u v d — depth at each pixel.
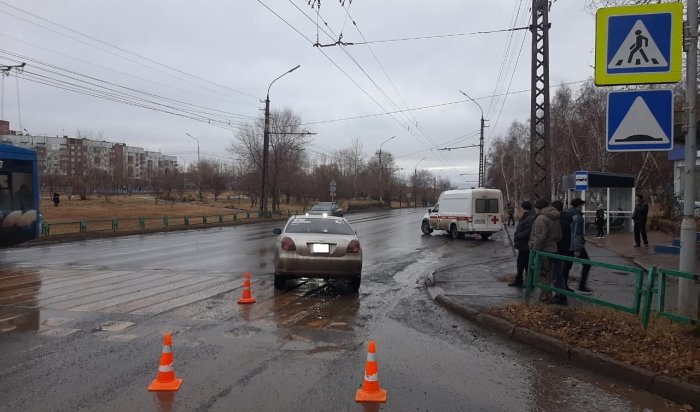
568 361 5.91
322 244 9.88
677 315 5.96
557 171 49.19
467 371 5.52
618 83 6.47
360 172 90.62
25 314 7.80
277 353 5.98
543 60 13.10
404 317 8.11
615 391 4.98
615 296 8.74
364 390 4.67
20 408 4.30
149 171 103.56
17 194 15.48
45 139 112.94
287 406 4.44
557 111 49.16
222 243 21.25
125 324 7.23
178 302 8.84
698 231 15.23
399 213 65.38
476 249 20.05
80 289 10.03
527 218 10.33
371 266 14.65
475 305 8.45
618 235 23.42
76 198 66.56
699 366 5.04
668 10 6.30
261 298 9.34
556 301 8.03
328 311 8.39
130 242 22.03
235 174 100.00
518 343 6.66
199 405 4.41
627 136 6.51
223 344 6.31
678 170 17.69
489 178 90.25
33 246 20.14
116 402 4.45
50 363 5.48
